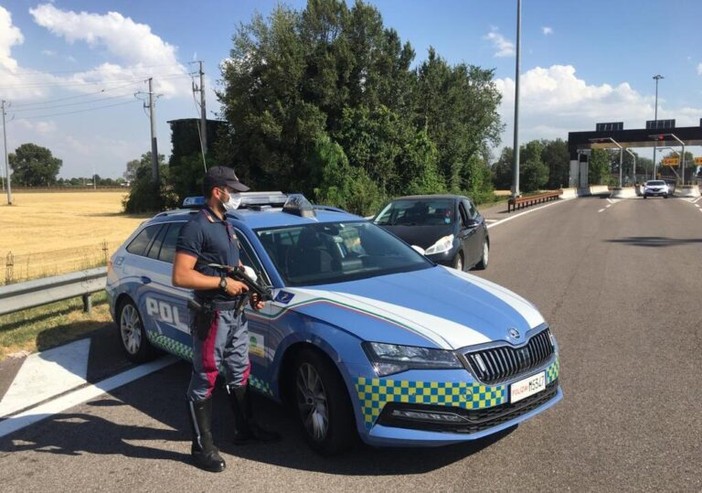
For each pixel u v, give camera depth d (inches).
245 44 1209.4
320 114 1167.0
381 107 1217.4
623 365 211.2
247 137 1237.7
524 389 140.1
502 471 136.9
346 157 1142.3
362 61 1227.2
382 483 132.9
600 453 144.7
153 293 206.5
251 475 138.6
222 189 141.1
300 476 137.3
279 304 155.9
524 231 756.0
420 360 131.8
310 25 1218.0
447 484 131.8
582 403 176.2
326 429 143.6
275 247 175.9
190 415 143.6
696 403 174.9
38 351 241.9
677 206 1314.0
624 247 559.2
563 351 229.3
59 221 1299.2
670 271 413.1
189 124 1556.3
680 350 228.1
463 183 1612.9
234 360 149.3
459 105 1537.9
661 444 148.8
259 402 183.9
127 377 210.2
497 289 172.7
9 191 2331.4
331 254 182.9
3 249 729.6
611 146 2421.3
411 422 132.0
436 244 353.7
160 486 134.6
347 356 135.8
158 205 1663.4
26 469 144.9
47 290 265.4
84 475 141.1
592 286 364.5
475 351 134.3
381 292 157.2
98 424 171.0
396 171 1273.4
